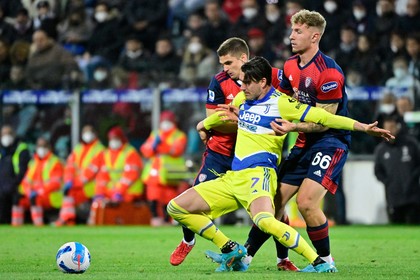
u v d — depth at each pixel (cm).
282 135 2742
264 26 7212
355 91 6228
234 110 2895
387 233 5191
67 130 6769
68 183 6525
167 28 7819
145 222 6375
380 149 6047
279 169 2945
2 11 8394
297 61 2898
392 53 6600
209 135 3198
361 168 6297
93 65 7381
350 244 4325
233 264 2838
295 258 3519
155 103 6500
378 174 6062
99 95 6656
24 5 8400
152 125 6525
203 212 2803
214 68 6938
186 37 7512
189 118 6462
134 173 6419
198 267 3078
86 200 6600
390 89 6206
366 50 6638
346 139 2884
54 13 8206
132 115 6569
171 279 2539
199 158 6431
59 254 2758
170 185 6353
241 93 2927
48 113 6819
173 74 7156
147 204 6438
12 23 8106
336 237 4856
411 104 6162
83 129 6581
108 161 6488
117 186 6438
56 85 7062
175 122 6353
